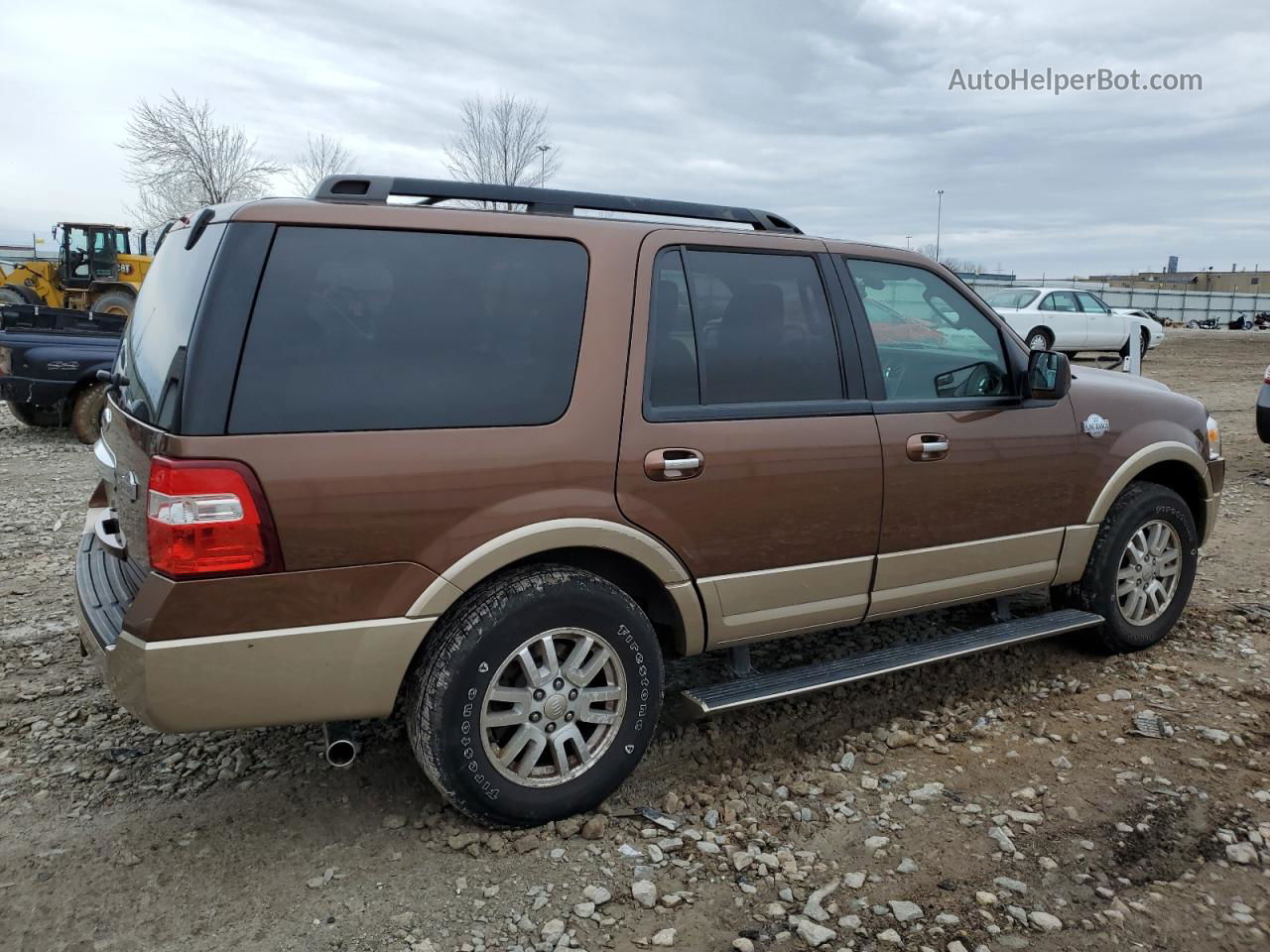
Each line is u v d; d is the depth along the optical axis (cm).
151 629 248
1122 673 436
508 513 282
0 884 273
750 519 327
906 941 254
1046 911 266
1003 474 390
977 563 392
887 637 471
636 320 309
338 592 264
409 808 315
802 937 255
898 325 374
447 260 287
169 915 261
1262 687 421
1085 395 425
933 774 343
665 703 394
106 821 305
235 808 314
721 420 321
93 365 1073
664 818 311
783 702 399
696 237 330
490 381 285
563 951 249
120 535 307
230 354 253
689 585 320
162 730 256
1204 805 322
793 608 346
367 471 263
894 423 360
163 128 3262
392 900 268
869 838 302
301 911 263
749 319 336
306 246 267
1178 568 461
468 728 281
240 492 249
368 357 270
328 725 281
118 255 2119
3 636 463
